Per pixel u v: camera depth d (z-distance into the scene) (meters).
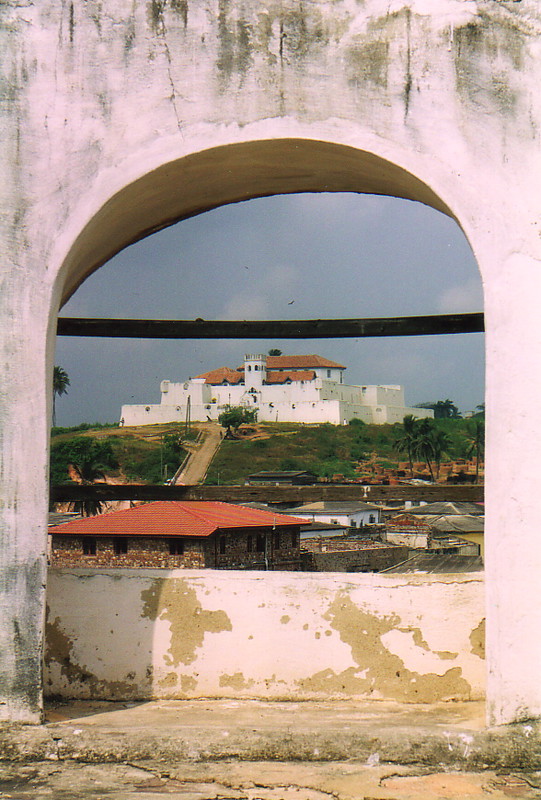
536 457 4.02
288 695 4.52
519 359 4.07
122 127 4.30
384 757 3.83
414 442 91.69
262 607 4.58
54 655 4.64
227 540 28.17
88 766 3.81
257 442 93.69
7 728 4.00
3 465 4.11
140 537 27.20
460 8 4.24
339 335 5.66
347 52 4.29
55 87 4.30
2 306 4.19
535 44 4.20
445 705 4.39
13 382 4.15
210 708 4.38
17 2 4.33
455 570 33.31
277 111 4.30
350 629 4.52
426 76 4.24
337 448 94.19
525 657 3.96
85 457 82.00
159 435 94.62
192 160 4.39
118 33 4.33
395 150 4.25
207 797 3.49
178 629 4.61
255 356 104.50
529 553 3.99
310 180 5.02
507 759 3.83
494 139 4.18
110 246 5.18
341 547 38.50
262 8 4.32
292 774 3.71
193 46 4.32
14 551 4.09
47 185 4.26
